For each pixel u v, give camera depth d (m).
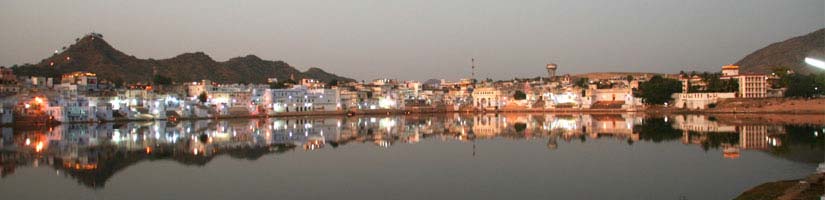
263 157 89.75
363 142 116.06
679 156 85.88
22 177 71.44
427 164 80.38
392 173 72.75
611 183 64.25
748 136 118.19
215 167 78.81
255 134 139.12
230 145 109.06
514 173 71.81
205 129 159.12
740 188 59.75
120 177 71.19
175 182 67.62
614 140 114.75
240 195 60.22
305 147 105.50
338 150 100.12
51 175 72.81
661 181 64.81
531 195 58.66
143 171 75.62
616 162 80.44
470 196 58.53
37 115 172.25
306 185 65.06
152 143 113.06
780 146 96.62
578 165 77.94
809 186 50.78
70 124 178.50
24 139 122.19
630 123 177.62
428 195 59.25
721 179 65.12
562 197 57.50
